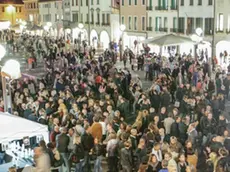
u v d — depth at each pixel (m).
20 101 18.38
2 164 13.62
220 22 45.41
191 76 27.59
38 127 12.55
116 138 13.77
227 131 14.09
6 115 13.15
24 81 24.30
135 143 13.70
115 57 42.66
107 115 15.70
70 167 13.88
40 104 18.06
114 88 21.52
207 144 14.14
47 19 93.75
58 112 16.44
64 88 22.48
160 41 29.20
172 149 12.43
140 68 38.78
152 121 15.77
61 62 36.06
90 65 30.09
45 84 25.48
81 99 18.67
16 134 12.08
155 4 56.25
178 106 19.48
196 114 17.12
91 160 14.31
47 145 13.19
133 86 23.31
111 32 66.19
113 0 65.50
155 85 21.89
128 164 12.87
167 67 29.27
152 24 57.38
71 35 71.81
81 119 15.32
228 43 44.44
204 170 13.36
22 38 61.97
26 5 106.81
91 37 72.94
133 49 57.06
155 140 13.85
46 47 54.00
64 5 83.81
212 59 37.38
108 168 13.87
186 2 50.75
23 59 48.91
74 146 13.82
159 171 11.48
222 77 24.44
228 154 12.51
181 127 14.94
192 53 47.88
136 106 21.00
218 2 45.28
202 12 48.09
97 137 14.87
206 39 47.47
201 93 20.30
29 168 12.60
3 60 27.77
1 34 71.88
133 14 61.03
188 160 12.69
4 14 113.00
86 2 73.88
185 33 50.84
